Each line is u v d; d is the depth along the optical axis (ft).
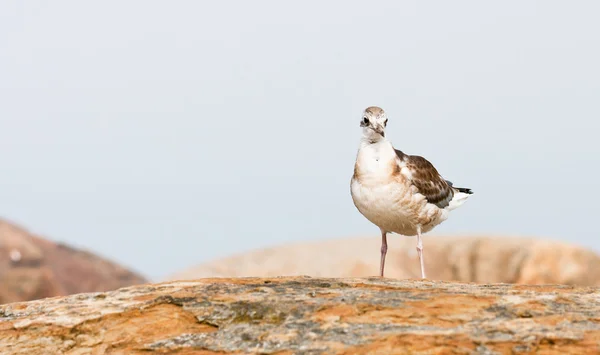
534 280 119.24
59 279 157.07
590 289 37.04
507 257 120.16
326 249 120.98
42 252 163.32
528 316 32.81
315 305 34.65
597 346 29.73
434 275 119.44
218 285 38.68
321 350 30.60
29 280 130.52
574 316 32.63
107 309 36.06
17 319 35.91
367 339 31.07
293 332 32.37
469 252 120.78
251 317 34.09
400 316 33.12
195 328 33.81
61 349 33.53
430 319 32.71
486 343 30.19
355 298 35.47
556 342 30.12
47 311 36.52
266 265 118.32
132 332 34.01
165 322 34.47
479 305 34.24
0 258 148.66
